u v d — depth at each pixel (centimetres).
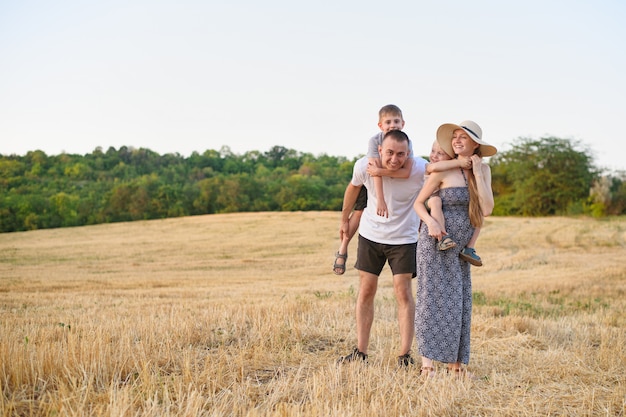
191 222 4941
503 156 6769
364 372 421
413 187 472
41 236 4431
